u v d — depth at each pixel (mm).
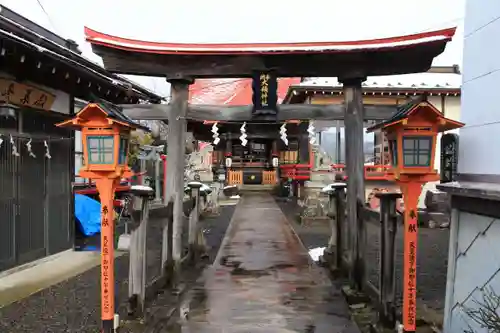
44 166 9898
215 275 8477
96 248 11258
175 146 7707
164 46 7457
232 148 37375
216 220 17250
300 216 16547
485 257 4211
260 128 23812
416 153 4598
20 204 9023
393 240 5250
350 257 7145
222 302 6695
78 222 12570
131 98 12742
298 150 26109
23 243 9078
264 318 5969
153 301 6598
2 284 7746
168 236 7453
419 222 15727
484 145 4348
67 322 5723
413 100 4715
